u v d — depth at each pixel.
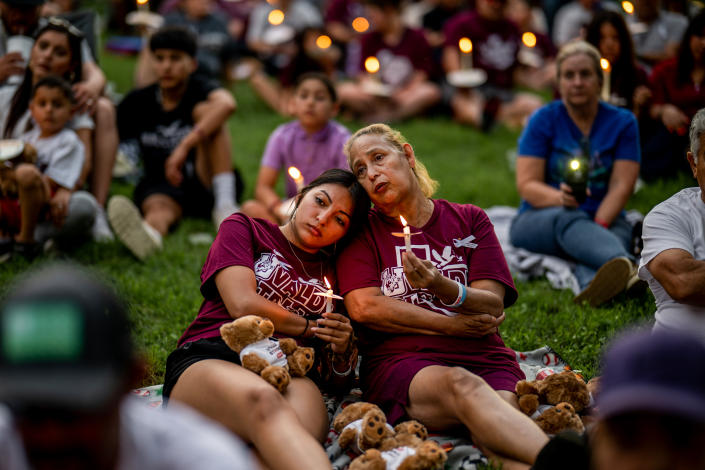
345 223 3.85
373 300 3.83
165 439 1.94
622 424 1.87
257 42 13.22
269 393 3.17
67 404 1.54
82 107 6.57
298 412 3.36
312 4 14.83
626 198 6.02
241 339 3.50
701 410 1.81
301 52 11.69
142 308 5.39
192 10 12.62
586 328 5.05
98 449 1.66
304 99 6.93
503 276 3.95
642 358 1.90
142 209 7.19
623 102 7.45
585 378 4.45
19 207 5.92
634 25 8.49
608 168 6.11
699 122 3.76
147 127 7.25
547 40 13.02
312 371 3.81
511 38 11.52
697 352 1.89
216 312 3.81
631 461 1.86
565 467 2.53
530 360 4.56
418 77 11.70
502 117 11.45
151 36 7.12
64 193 6.15
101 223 6.73
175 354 3.64
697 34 7.24
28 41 7.02
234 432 3.24
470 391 3.33
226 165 7.32
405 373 3.66
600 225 5.88
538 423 3.45
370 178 3.89
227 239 3.86
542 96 12.73
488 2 11.33
